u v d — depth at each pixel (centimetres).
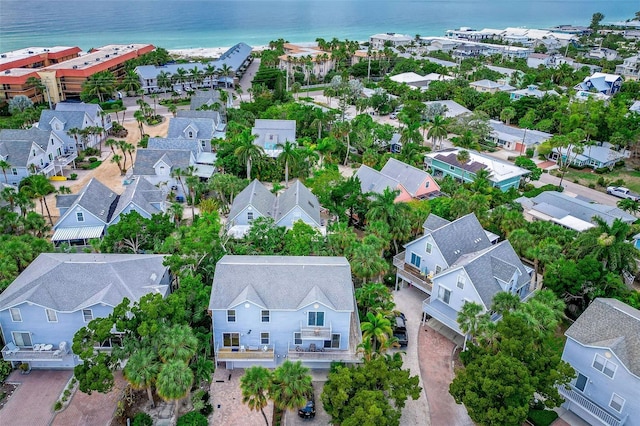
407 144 9738
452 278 4791
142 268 4794
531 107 13362
